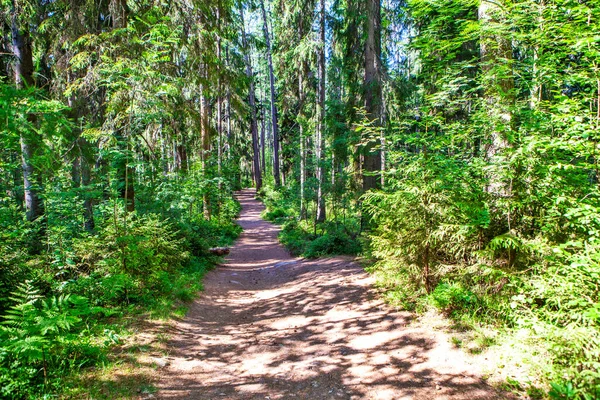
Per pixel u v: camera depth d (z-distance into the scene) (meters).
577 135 3.59
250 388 3.76
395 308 5.41
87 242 6.30
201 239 11.47
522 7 4.27
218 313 6.73
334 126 12.48
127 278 5.66
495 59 4.75
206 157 15.56
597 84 3.69
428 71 6.75
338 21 15.41
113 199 6.73
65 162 7.29
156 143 11.35
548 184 4.04
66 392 3.30
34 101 2.98
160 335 4.98
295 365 4.25
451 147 5.30
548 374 3.15
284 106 22.64
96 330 4.73
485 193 4.73
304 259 11.41
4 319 4.27
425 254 5.22
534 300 4.14
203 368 4.26
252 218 25.64
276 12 18.97
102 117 8.92
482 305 4.55
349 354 4.36
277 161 32.16
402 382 3.59
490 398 3.18
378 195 5.60
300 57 16.53
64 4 7.95
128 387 3.57
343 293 6.71
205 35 10.34
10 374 3.24
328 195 14.50
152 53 7.02
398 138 5.53
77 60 7.28
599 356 3.00
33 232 6.88
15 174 7.64
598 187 3.68
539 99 4.52
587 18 3.74
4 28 8.30
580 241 3.55
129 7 9.05
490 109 4.76
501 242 4.28
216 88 13.30
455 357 3.86
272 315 6.47
